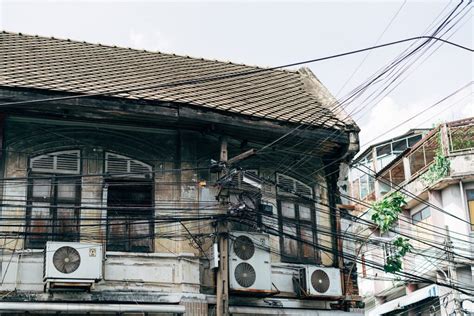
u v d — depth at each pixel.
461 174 29.97
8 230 15.53
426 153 32.84
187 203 16.86
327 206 17.52
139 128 17.22
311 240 18.19
